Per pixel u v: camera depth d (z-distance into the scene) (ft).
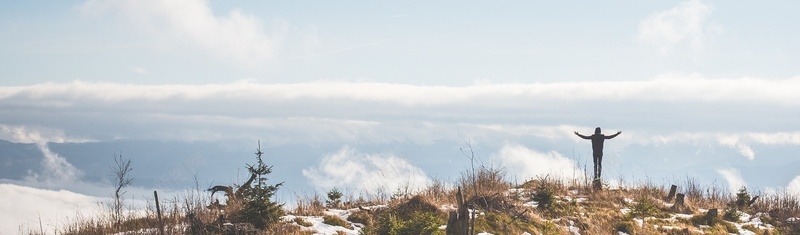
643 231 63.10
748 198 78.43
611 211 68.74
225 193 58.23
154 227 52.95
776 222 71.15
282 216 55.93
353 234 53.98
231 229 50.80
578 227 62.75
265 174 53.62
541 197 67.10
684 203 75.15
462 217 39.01
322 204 64.28
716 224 68.08
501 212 62.64
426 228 51.26
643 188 81.87
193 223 51.01
